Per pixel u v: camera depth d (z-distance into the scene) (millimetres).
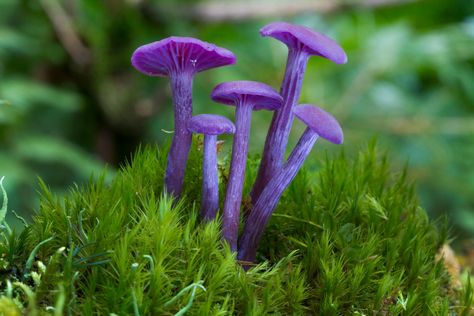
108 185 400
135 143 781
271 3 746
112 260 356
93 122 772
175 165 383
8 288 343
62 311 344
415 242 391
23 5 727
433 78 854
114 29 676
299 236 394
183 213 386
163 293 354
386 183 441
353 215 401
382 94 772
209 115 372
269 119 729
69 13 690
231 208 376
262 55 807
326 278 368
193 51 376
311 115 365
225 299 352
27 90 651
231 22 740
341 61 373
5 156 634
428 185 686
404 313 370
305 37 371
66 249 365
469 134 735
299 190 409
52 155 642
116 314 345
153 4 687
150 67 388
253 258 381
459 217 576
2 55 767
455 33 757
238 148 377
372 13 805
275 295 363
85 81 726
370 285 375
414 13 847
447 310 370
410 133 723
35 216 379
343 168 426
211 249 364
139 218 375
